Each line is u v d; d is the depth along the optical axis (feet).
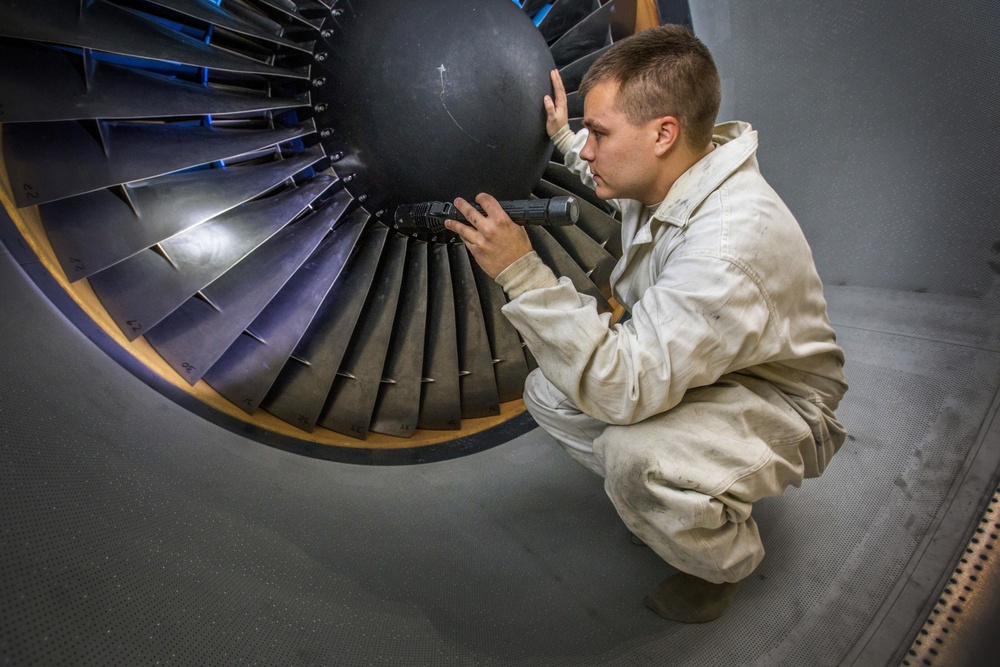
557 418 5.91
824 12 6.08
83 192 4.95
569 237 7.48
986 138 5.20
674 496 4.39
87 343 5.47
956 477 5.19
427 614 5.02
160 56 4.78
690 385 4.22
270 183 5.60
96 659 3.47
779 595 5.11
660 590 5.24
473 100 5.54
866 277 6.32
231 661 4.03
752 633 4.85
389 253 6.64
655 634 4.95
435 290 7.06
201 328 6.13
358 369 7.00
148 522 4.57
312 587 4.96
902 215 5.95
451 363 7.35
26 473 4.05
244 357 6.45
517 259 4.40
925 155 5.64
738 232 4.12
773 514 5.85
